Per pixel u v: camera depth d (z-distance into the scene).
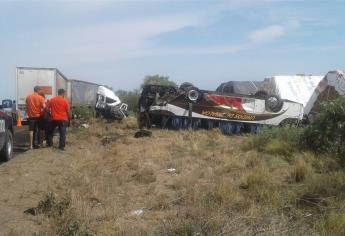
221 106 20.56
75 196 8.39
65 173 11.03
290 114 21.03
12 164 12.22
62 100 14.91
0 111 12.94
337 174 9.67
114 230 6.87
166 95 20.42
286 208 7.79
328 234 6.43
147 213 7.85
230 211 7.34
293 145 13.65
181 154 13.83
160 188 9.70
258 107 20.83
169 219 7.23
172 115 20.38
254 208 7.46
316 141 13.12
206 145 15.76
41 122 15.42
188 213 7.31
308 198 8.30
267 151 13.46
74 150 15.01
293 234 6.24
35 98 15.18
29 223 7.21
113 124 25.41
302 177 10.11
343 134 12.69
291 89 24.45
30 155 13.62
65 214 7.25
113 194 9.12
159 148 14.79
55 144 16.61
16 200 8.56
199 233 6.25
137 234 6.55
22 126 26.06
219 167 11.45
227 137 18.67
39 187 9.51
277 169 11.23
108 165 12.22
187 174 10.82
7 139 13.09
